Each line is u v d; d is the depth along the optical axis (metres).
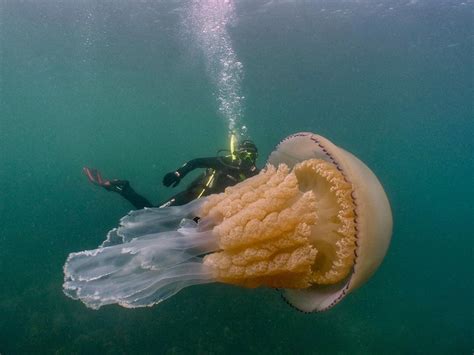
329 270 2.62
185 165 4.84
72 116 36.47
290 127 43.19
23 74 23.02
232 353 7.43
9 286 9.55
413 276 14.86
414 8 14.88
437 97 29.94
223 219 2.63
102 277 2.43
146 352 7.27
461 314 11.75
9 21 15.91
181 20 15.16
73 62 20.30
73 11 14.66
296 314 8.44
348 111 34.91
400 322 10.60
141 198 6.63
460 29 17.00
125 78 22.70
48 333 7.76
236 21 15.50
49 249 11.27
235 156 4.91
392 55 20.45
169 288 2.50
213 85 24.55
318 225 2.60
